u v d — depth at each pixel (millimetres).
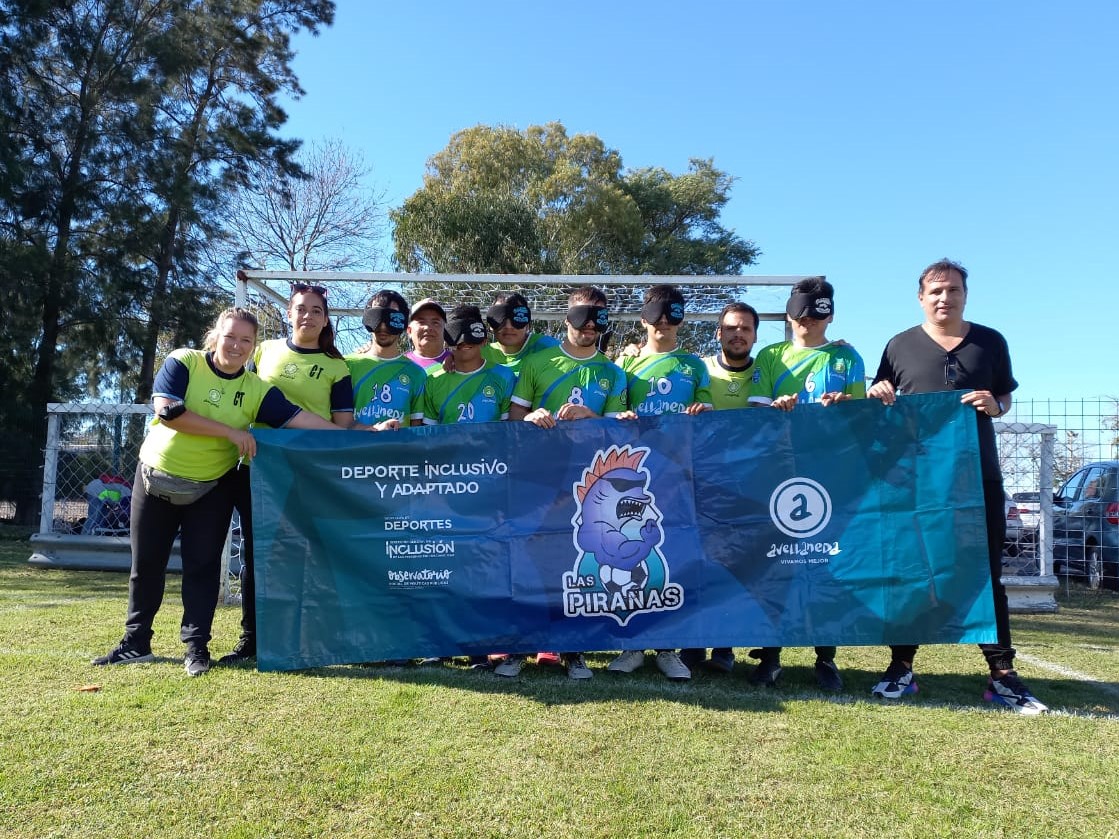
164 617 5039
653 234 37219
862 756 2748
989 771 2643
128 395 17750
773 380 4047
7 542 10805
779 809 2328
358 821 2188
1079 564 9023
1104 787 2533
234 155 19812
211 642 4344
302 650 3672
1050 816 2326
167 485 3633
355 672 3723
